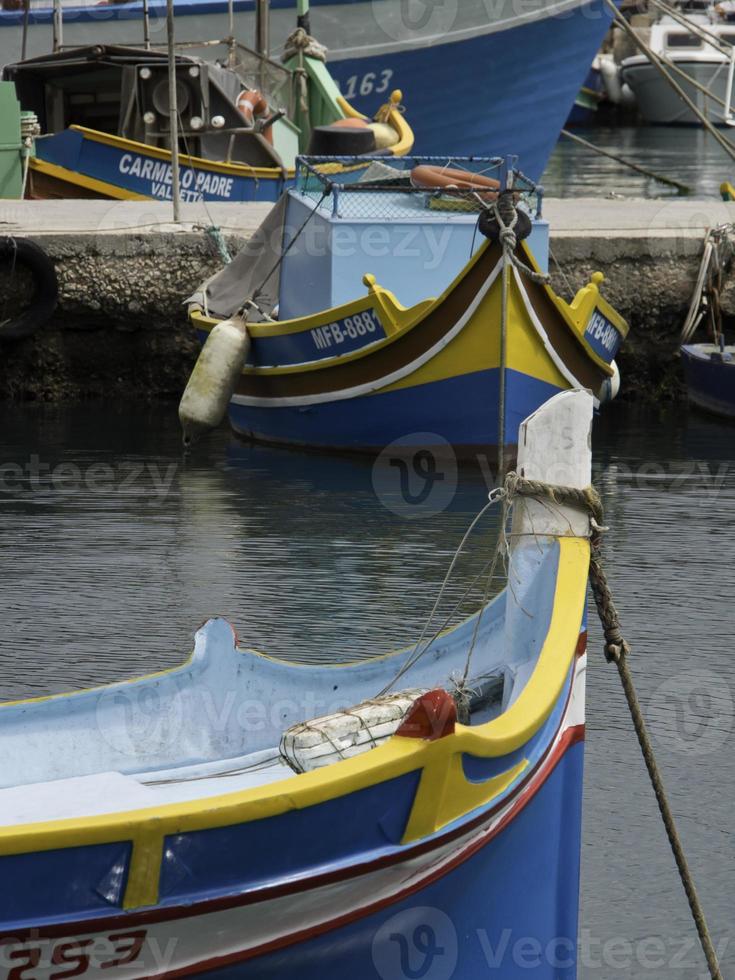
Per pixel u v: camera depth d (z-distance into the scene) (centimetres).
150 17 5628
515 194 2631
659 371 3659
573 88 5606
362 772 816
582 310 2755
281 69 4944
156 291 3556
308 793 793
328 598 1938
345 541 2252
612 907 1167
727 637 1806
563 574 1050
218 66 4756
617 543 2261
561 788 1033
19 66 4544
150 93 4456
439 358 2730
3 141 4347
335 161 3088
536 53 5497
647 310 3591
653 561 2156
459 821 883
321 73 5059
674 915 1158
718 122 11475
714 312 3550
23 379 3616
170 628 1808
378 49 5556
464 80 5553
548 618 1038
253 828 783
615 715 1551
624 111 12875
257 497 2570
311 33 5572
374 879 849
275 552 2183
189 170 4453
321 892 823
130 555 2159
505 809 935
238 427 3212
